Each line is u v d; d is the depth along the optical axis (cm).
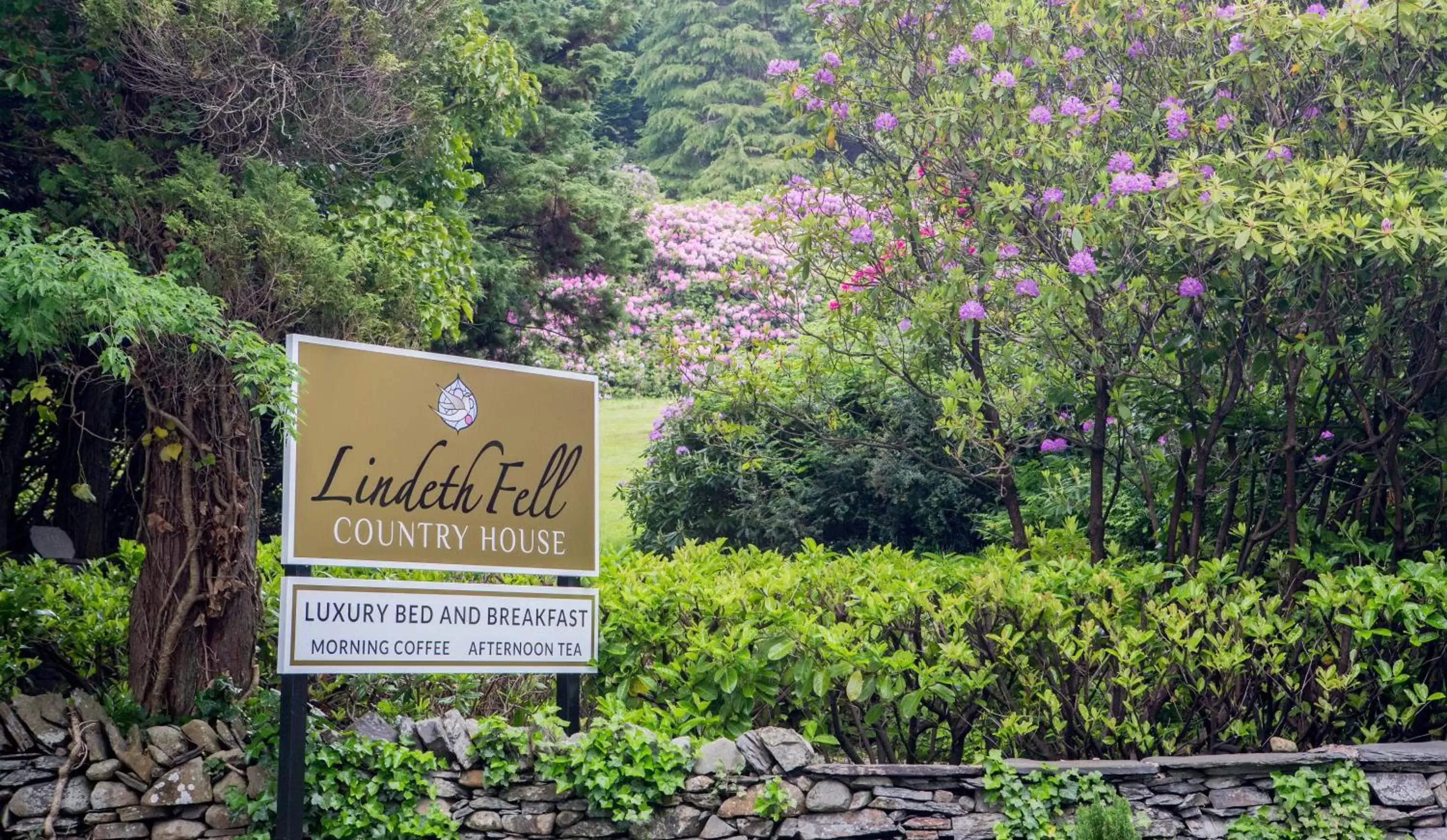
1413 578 546
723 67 3019
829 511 984
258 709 487
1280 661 539
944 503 952
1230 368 638
